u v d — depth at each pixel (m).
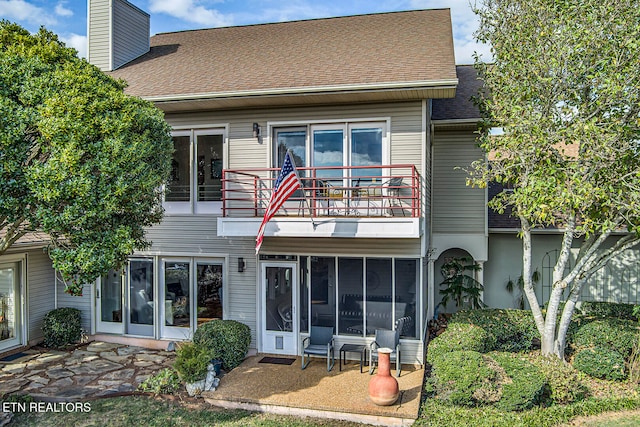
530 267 10.88
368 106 10.91
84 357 11.70
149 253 12.50
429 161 12.72
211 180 12.13
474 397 8.33
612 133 9.05
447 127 13.73
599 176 9.61
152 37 18.02
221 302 12.15
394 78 10.27
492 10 10.92
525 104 10.13
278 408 8.54
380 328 10.87
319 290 11.31
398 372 9.88
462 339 10.16
